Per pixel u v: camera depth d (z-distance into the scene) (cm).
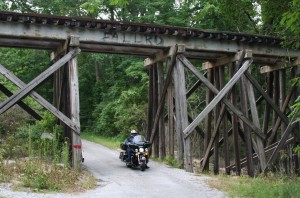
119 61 3138
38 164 1085
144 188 1013
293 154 1608
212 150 1664
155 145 1609
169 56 1458
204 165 1545
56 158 1180
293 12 895
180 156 1406
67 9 3033
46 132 1423
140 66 2703
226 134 1567
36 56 3219
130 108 2506
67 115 1349
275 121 1741
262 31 1755
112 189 991
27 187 929
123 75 3080
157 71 1597
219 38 1468
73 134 1259
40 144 1291
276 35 1670
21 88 1203
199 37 1456
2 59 3022
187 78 2430
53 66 1252
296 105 909
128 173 1259
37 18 1223
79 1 3133
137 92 2614
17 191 875
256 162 1683
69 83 1292
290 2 1112
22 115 1842
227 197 913
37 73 3303
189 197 910
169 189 1005
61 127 1384
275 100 1708
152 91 1659
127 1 923
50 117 1432
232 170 1677
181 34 1418
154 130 1586
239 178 1274
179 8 2555
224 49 1499
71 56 1277
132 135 1441
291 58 1595
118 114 2803
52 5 3159
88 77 3641
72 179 1045
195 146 2214
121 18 3009
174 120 1655
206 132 1634
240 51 1488
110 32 1355
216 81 1619
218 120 1511
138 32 1390
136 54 1559
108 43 1355
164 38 1432
